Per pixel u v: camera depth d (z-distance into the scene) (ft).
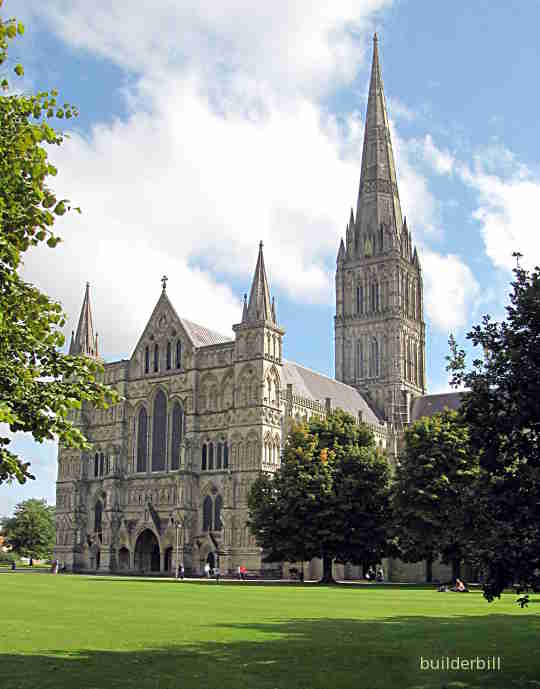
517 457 107.14
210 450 445.78
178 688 81.00
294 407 455.22
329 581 343.05
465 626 139.85
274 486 349.20
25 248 92.02
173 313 474.49
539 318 105.09
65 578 341.41
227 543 419.54
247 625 135.64
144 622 137.18
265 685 83.46
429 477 319.06
